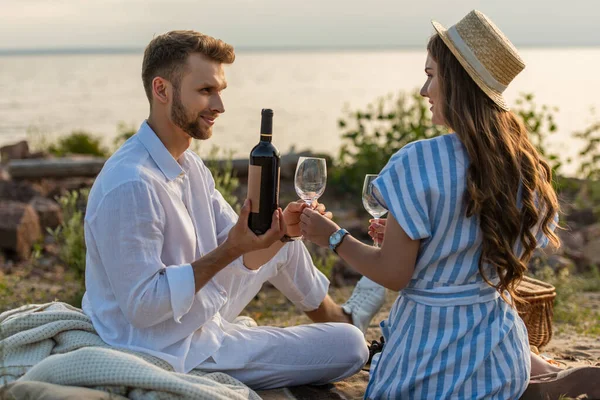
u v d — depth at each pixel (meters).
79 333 3.23
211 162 7.29
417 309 2.90
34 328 3.23
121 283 3.03
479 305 2.88
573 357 4.22
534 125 9.45
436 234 2.79
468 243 2.80
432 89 2.91
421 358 2.88
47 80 111.38
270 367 3.38
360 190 9.84
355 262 2.89
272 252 3.48
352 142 10.33
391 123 10.09
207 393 2.78
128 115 44.47
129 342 3.16
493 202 2.73
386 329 3.14
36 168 10.17
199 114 3.15
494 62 2.77
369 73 121.81
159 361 3.11
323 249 6.96
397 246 2.78
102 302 3.23
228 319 3.69
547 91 48.25
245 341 3.35
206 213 3.43
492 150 2.75
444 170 2.77
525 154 2.84
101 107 51.94
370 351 3.92
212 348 3.27
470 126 2.74
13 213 7.72
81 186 10.09
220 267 3.08
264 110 3.11
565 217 9.09
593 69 118.56
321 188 3.33
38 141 15.11
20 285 6.48
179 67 3.11
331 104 48.69
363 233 8.19
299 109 44.62
